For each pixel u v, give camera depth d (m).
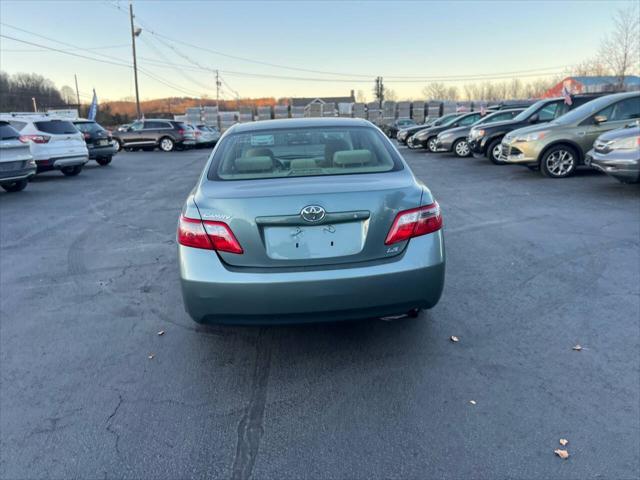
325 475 2.13
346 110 55.09
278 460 2.23
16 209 8.57
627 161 7.20
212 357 3.20
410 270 2.71
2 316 3.95
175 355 3.24
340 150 3.30
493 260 4.84
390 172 3.05
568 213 6.68
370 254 2.71
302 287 2.63
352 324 3.56
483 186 9.33
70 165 13.10
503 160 10.51
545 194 8.15
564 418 2.44
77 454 2.31
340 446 2.31
